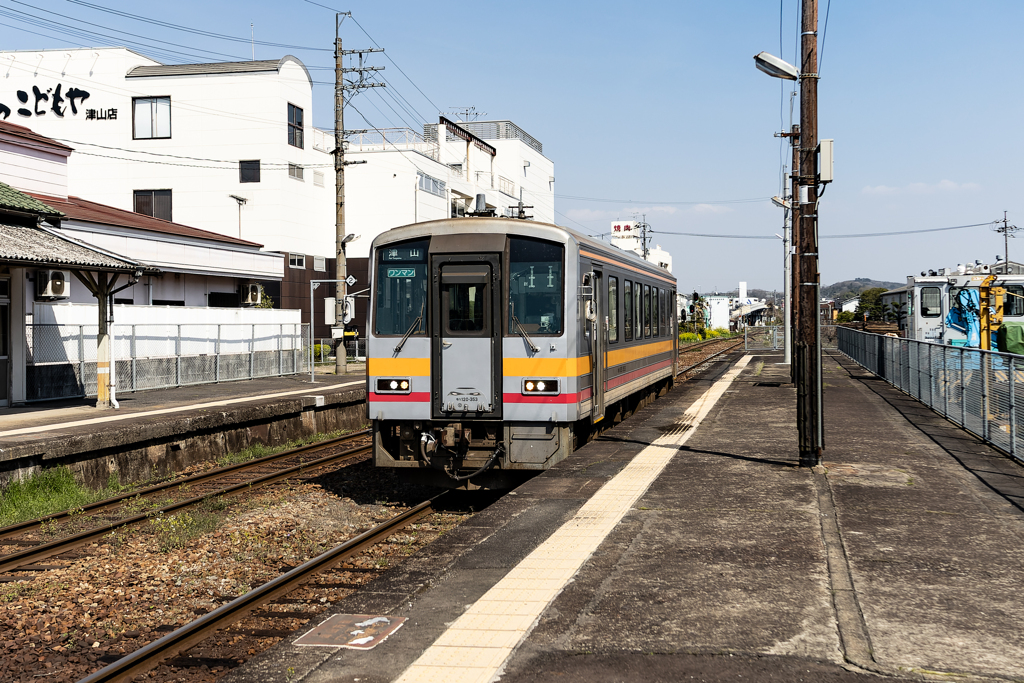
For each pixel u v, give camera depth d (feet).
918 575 18.93
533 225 32.58
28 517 33.17
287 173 131.85
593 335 36.50
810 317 32.14
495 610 17.35
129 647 19.83
